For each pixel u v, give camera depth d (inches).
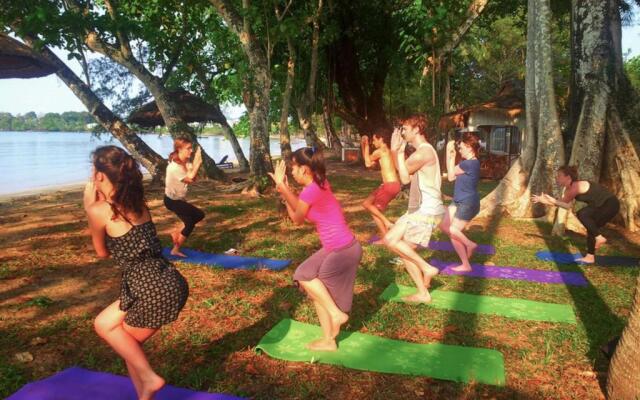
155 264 121.3
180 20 710.5
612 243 350.3
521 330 190.2
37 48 513.0
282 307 209.2
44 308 210.4
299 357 162.1
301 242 336.2
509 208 439.8
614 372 135.6
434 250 322.0
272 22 603.5
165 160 671.8
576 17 433.7
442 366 156.9
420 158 204.7
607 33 419.8
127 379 146.0
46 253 301.6
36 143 2994.6
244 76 583.5
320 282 161.0
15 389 143.6
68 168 1244.5
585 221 287.6
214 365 157.6
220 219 420.5
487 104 813.2
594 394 144.6
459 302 219.3
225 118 937.5
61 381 143.9
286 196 161.8
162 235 358.3
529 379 152.9
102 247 123.2
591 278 262.1
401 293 229.6
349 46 890.1
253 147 588.4
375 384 146.9
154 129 810.8
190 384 145.6
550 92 420.5
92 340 178.1
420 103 1132.5
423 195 207.2
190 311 206.2
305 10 673.0
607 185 409.1
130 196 117.6
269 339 174.7
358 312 205.8
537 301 223.9
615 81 415.5
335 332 166.9
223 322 194.5
